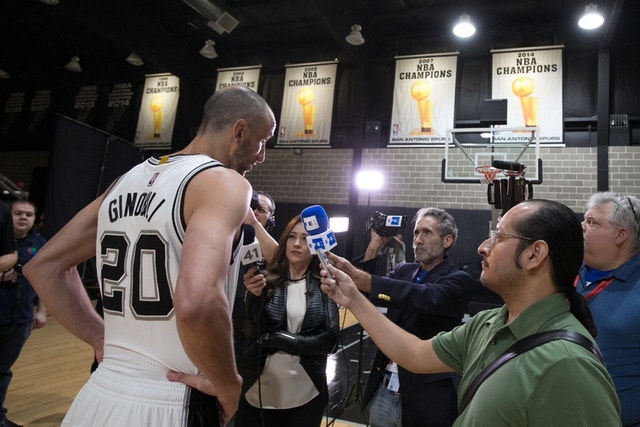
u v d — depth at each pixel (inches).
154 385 33.1
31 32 400.8
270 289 75.5
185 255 30.1
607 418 28.7
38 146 457.7
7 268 105.3
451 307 68.9
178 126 400.8
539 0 304.3
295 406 72.1
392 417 73.5
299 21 351.9
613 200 62.0
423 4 320.8
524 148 258.5
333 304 78.0
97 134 232.2
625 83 303.9
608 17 275.4
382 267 211.3
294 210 363.9
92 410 33.5
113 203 38.8
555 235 35.9
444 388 67.1
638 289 57.6
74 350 197.5
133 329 34.7
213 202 32.4
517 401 31.4
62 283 41.4
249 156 41.0
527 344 33.6
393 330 49.7
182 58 382.6
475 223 315.3
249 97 40.6
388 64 362.6
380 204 339.9
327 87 359.6
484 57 336.5
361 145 353.4
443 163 273.7
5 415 114.3
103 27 313.7
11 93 473.7
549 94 306.3
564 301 35.7
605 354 56.5
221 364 30.8
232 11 300.2
